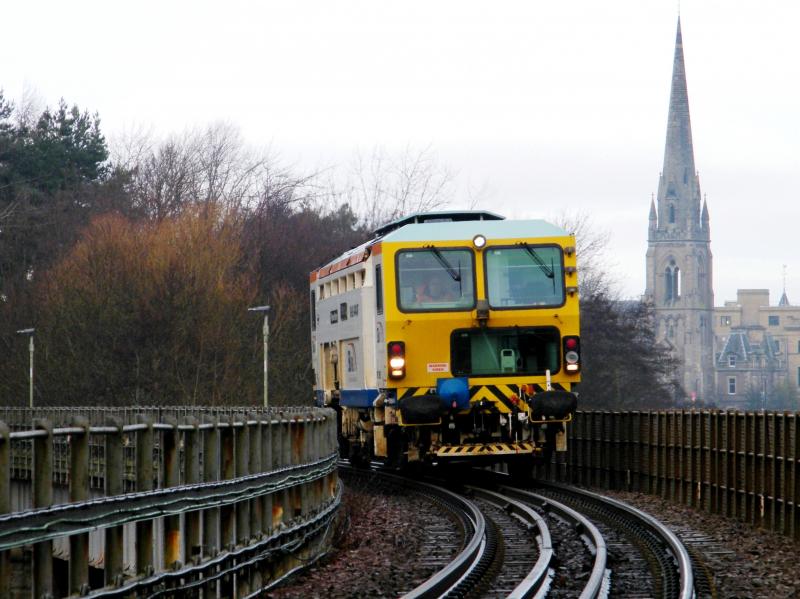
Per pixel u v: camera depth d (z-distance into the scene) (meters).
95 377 124.00
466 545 41.97
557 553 38.81
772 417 45.31
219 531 32.09
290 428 39.38
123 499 24.59
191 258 132.12
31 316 143.75
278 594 33.28
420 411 57.75
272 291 147.50
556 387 59.41
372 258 61.69
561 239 59.69
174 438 28.19
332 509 45.34
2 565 21.03
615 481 65.50
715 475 52.06
